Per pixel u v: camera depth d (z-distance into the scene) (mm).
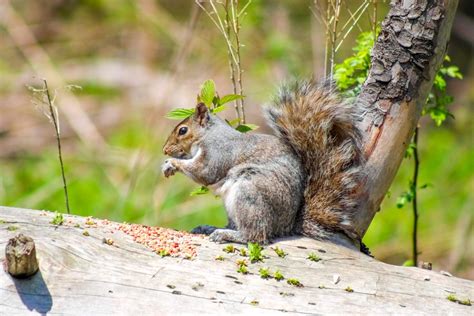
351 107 9406
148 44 25375
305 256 8664
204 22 24125
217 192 9438
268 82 22453
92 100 23297
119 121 22266
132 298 7664
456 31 25781
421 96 9672
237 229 8906
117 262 8070
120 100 23297
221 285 7969
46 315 7402
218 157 9305
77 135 21734
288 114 9359
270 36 23484
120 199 17797
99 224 8820
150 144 19906
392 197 18953
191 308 7645
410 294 8266
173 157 9766
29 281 7605
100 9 26656
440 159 20625
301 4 25219
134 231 8766
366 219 9641
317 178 9289
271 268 8352
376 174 9570
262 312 7699
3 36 25250
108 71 24422
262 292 7969
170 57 25000
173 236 8805
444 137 21891
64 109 22531
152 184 18500
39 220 8578
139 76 24234
